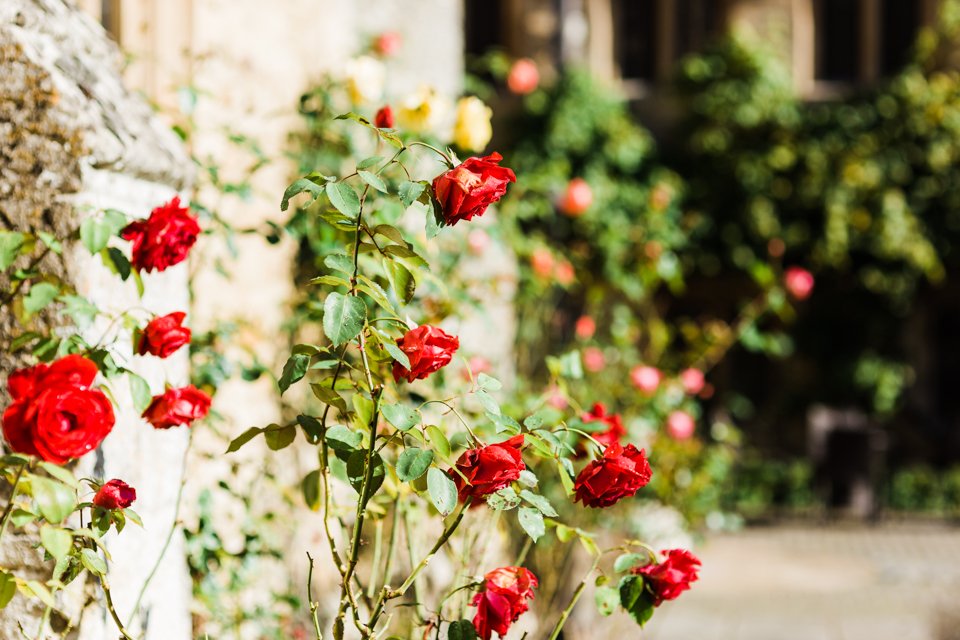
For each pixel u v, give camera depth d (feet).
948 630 21.34
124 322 6.70
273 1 14.66
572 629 14.93
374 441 6.33
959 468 39.60
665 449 16.16
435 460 6.22
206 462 11.62
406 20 17.93
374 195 9.89
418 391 10.88
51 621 6.69
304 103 12.30
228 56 13.39
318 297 10.37
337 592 13.82
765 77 41.27
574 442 8.58
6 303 6.65
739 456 40.42
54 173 6.61
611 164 41.37
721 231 41.52
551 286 16.69
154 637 7.56
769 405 42.42
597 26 43.52
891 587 26.09
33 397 5.70
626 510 16.57
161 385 7.66
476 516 10.52
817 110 41.50
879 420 41.86
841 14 43.32
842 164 40.93
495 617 6.31
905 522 36.24
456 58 18.51
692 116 41.96
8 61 6.62
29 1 6.95
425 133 11.22
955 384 42.24
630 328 17.04
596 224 38.22
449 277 12.54
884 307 41.63
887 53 43.32
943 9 41.29
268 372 9.85
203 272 12.34
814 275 41.98
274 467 12.60
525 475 6.51
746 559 29.43
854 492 36.42
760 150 41.39
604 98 41.73
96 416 5.73
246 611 10.19
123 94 7.52
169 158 7.57
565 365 8.83
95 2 11.98
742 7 42.80
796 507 38.24
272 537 10.68
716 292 42.19
